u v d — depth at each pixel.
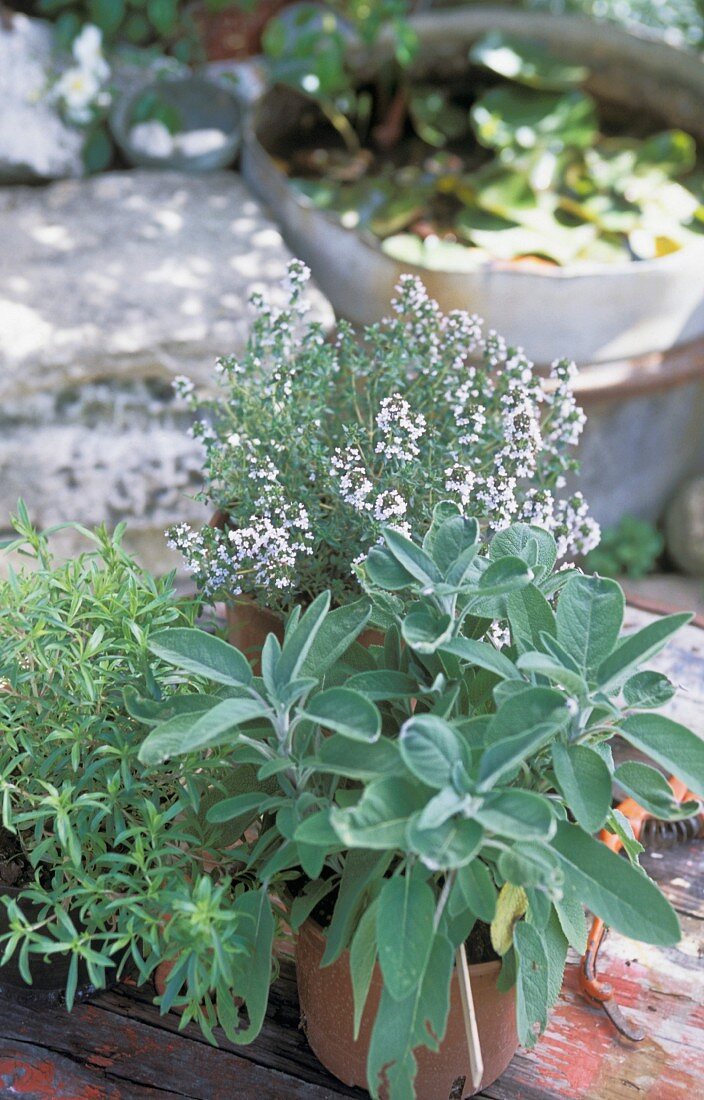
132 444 1.77
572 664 0.76
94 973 0.74
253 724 0.84
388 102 2.41
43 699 0.83
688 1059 0.88
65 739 0.81
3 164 2.11
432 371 1.07
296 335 1.61
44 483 1.76
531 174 2.16
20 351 1.65
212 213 1.98
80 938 0.74
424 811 0.67
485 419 1.05
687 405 2.08
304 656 0.75
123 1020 0.88
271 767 0.74
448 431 1.08
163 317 1.72
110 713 0.85
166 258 1.85
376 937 0.71
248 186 2.10
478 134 2.26
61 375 1.68
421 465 1.02
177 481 1.82
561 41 2.35
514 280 1.75
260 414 1.06
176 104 2.23
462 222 2.08
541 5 2.57
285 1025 0.89
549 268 1.76
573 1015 0.91
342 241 1.83
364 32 2.15
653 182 2.19
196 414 1.77
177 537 0.98
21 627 0.84
